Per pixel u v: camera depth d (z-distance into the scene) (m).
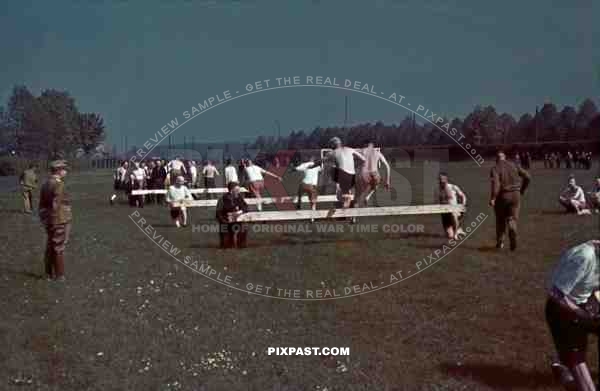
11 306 8.82
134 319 8.20
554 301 5.29
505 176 12.20
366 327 7.80
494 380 5.95
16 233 17.31
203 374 6.36
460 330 7.53
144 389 6.00
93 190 35.53
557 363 5.59
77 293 9.57
